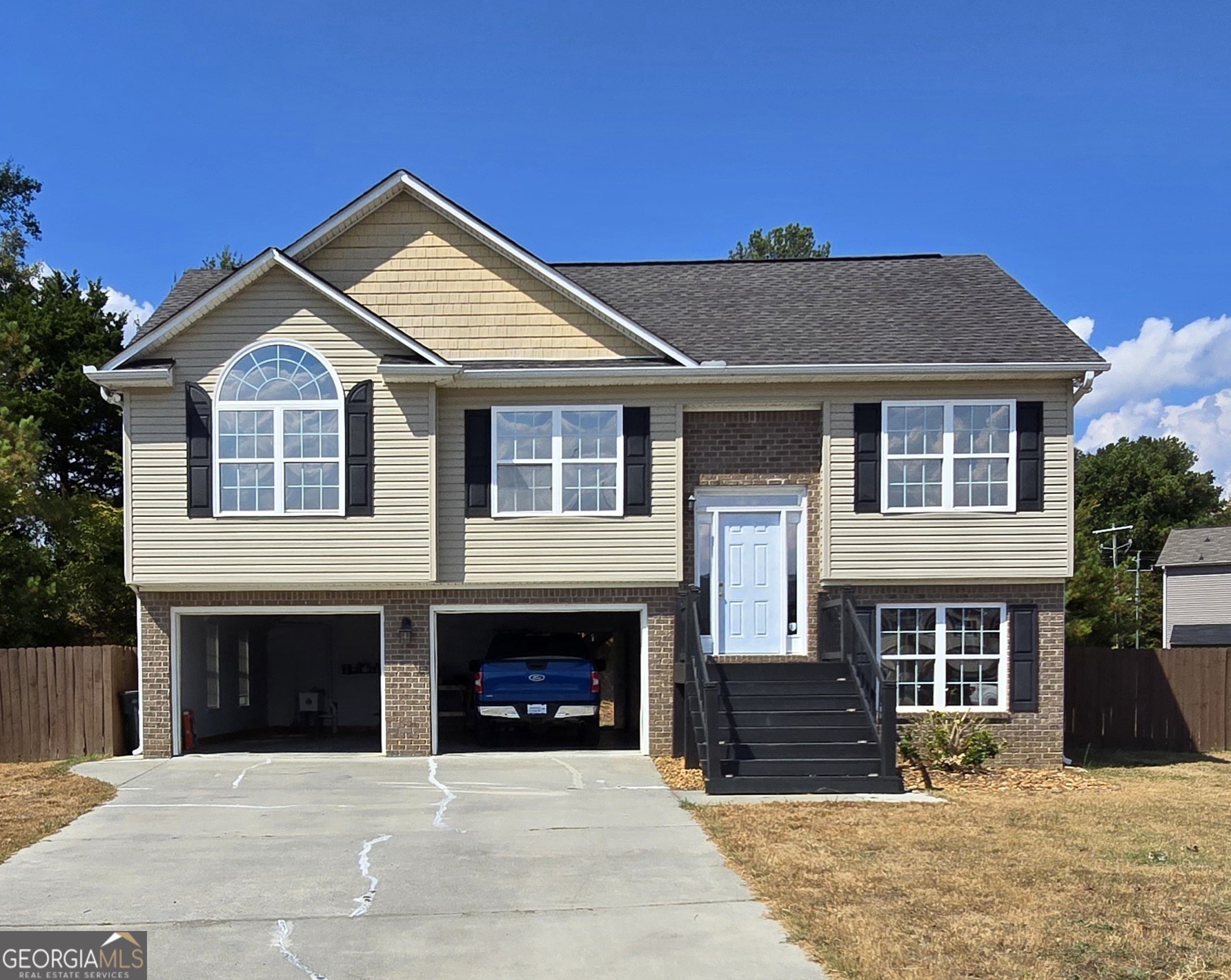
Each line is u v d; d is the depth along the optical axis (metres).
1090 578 31.61
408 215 16.22
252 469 15.11
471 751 16.16
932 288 18.83
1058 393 15.55
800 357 15.57
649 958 6.60
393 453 15.16
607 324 16.08
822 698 13.70
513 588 15.59
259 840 10.02
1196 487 73.00
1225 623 44.84
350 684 20.81
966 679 15.79
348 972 6.40
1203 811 11.64
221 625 18.52
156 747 15.48
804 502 16.09
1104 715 19.16
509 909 7.65
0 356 23.98
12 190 43.94
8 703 15.55
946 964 6.38
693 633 14.04
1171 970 6.31
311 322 15.14
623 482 15.55
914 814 11.02
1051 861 8.88
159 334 14.90
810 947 6.76
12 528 25.41
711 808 11.38
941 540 15.50
